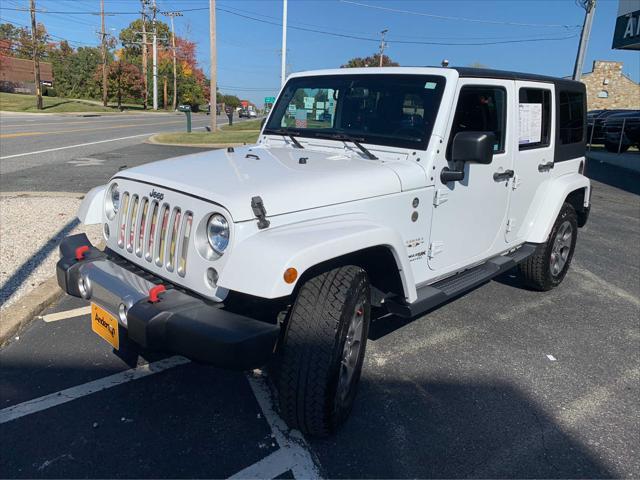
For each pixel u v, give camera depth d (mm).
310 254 2529
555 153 5117
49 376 3502
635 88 41375
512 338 4395
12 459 2713
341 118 4027
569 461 2898
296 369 2680
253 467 2732
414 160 3539
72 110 51812
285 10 24812
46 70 76438
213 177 2965
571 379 3777
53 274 5062
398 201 3324
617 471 2836
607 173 16422
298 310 2705
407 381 3650
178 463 2736
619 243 7781
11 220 6961
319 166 3334
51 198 8469
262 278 2424
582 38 22938
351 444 2953
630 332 4609
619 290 5676
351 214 3053
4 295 4555
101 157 14805
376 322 4613
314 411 2727
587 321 4812
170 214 2861
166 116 56156
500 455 2922
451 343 4258
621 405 3469
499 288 5625
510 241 4707
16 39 74062
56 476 2607
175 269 2844
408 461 2838
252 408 3234
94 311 3066
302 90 4340
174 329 2508
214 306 2707
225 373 3619
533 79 4582
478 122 3926
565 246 5469
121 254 3283
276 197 2748
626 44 16750
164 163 3447
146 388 3404
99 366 3645
